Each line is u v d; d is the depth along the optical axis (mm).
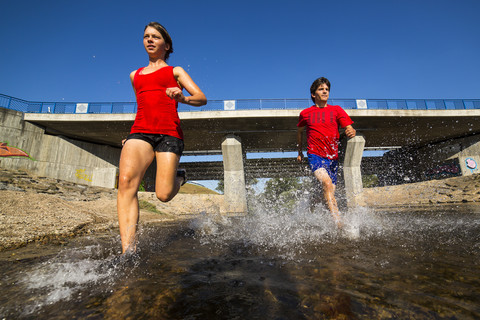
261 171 34562
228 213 15625
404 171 31953
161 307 907
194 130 23031
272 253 1703
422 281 1086
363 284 1071
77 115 20672
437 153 28641
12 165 19109
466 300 890
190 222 5246
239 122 21922
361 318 786
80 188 15391
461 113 22156
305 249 1766
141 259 1629
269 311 854
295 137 25203
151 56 2359
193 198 18906
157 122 2098
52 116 20453
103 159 24891
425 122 23047
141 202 11719
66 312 887
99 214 6699
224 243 2184
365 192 22234
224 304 918
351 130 3332
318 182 3260
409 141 28922
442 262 1351
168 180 2074
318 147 3355
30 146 20250
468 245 1729
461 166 25375
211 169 34531
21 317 856
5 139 19031
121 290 1084
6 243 2432
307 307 875
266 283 1123
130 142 2023
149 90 2133
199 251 1857
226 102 21656
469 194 14680
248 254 1710
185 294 1021
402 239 2008
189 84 2117
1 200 4961
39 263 1625
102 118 20797
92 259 1681
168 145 2100
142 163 2008
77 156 22891
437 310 824
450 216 4148
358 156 23047
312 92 3623
